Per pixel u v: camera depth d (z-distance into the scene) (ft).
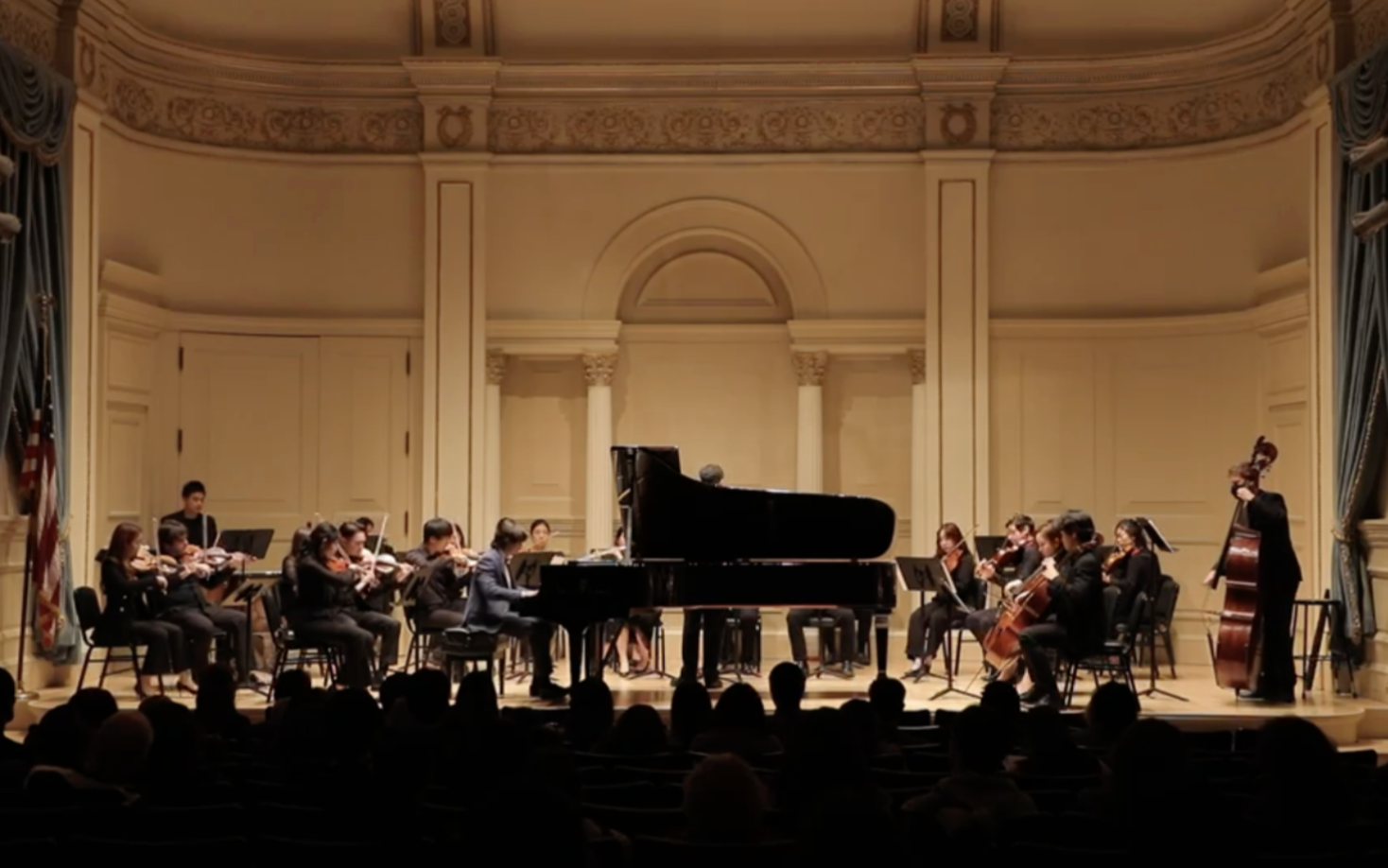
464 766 16.40
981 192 42.42
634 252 43.47
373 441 42.91
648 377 44.32
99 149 36.81
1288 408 38.99
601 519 43.34
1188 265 41.78
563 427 44.09
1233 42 40.27
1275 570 31.81
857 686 36.76
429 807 14.12
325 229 42.83
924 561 33.81
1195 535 41.57
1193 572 41.57
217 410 41.83
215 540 38.42
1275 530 31.86
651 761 17.24
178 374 41.37
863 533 31.65
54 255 33.99
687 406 44.29
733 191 43.39
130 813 13.02
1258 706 31.48
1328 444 35.01
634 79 42.86
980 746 14.65
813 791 13.91
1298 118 38.17
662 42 42.80
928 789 15.80
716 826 11.71
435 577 34.68
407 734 13.88
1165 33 41.65
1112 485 42.29
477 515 42.63
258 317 42.22
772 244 43.52
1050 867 11.41
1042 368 42.75
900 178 43.19
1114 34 41.96
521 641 38.42
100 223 38.70
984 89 42.24
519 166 43.21
